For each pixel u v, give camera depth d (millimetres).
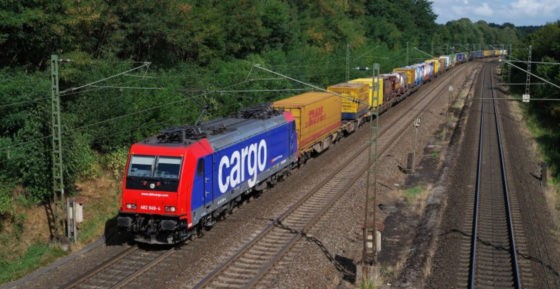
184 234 18359
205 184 19203
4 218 19391
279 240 19438
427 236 20453
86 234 20312
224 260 17547
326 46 70562
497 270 17375
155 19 35625
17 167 20781
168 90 29781
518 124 49875
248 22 48875
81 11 26688
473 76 97750
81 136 24312
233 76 38781
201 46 42094
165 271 16719
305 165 31891
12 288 15664
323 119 33781
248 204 23984
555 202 26172
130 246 18953
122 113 26859
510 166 32625
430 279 16562
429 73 81000
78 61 26250
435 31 138250
